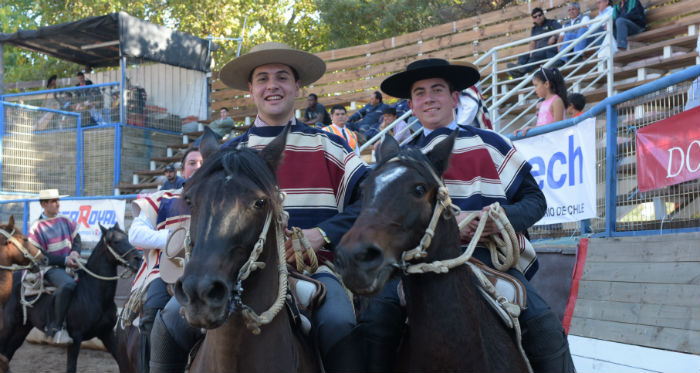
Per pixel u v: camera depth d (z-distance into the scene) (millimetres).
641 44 12383
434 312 2762
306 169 3621
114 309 8422
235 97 19688
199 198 2459
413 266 2650
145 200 4297
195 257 2307
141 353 4383
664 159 5129
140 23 16969
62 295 7941
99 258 8273
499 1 19750
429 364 2771
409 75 3629
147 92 17922
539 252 6539
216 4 22828
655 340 4809
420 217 2586
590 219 6324
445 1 21078
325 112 14195
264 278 2713
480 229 3066
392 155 2711
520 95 12047
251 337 2707
